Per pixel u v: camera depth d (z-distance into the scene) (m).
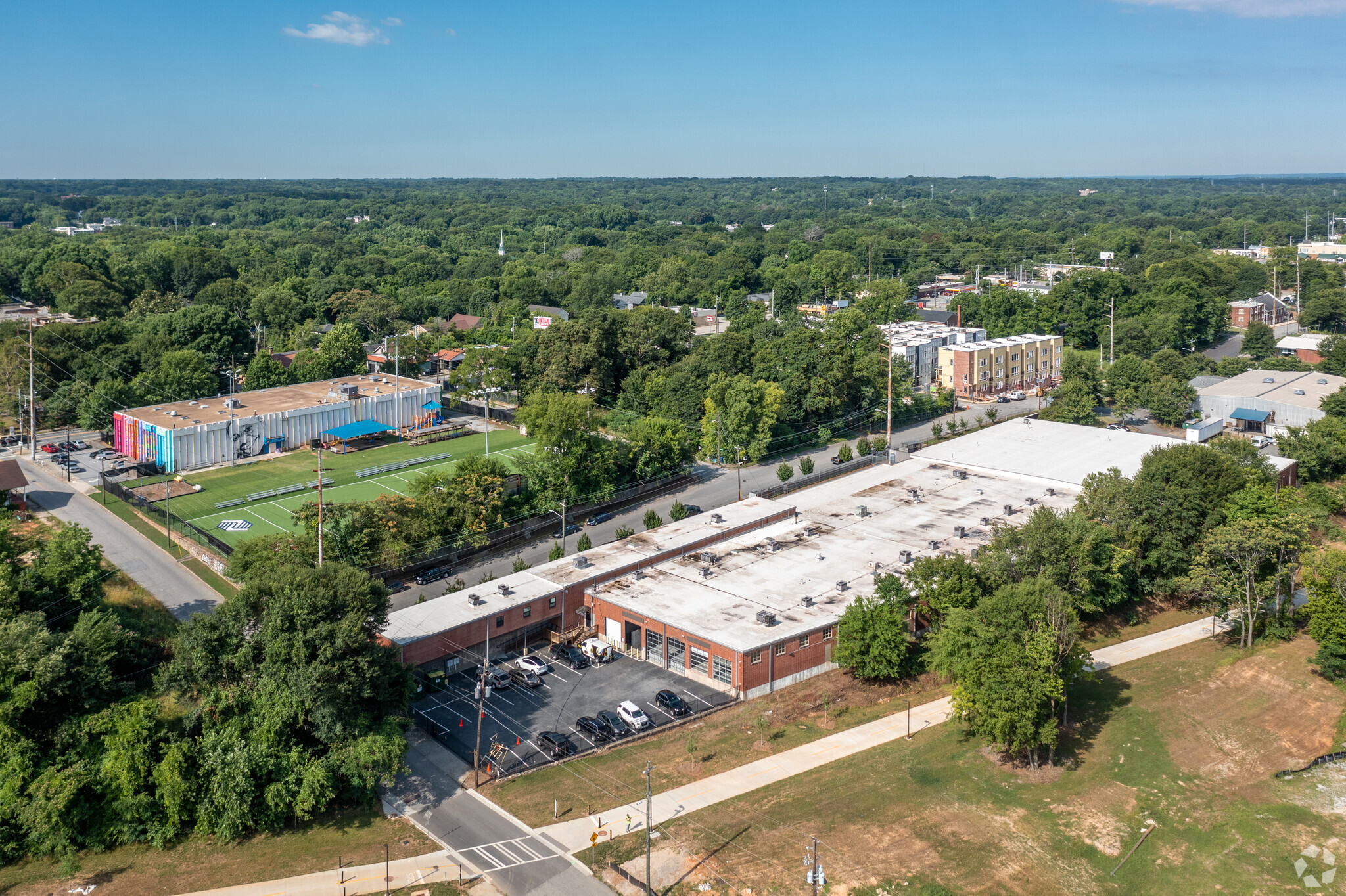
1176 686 79.75
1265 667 82.25
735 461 149.12
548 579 93.25
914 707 77.69
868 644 78.88
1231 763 69.00
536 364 182.25
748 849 59.03
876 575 87.19
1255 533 85.38
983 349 192.50
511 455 147.25
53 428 155.25
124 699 71.12
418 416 166.62
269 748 63.25
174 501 122.88
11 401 150.38
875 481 122.19
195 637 67.50
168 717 70.75
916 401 178.00
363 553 97.56
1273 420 157.00
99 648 70.12
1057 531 84.12
